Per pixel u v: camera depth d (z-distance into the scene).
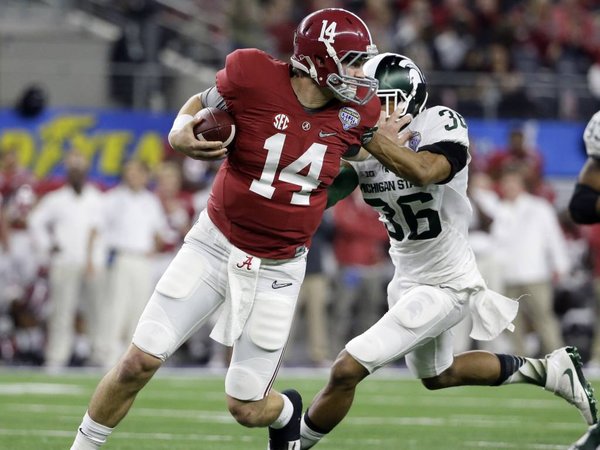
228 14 55.72
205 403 30.19
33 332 43.16
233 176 16.22
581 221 19.92
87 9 58.16
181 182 44.97
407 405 30.59
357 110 16.27
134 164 40.56
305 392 33.12
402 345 17.95
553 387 19.62
